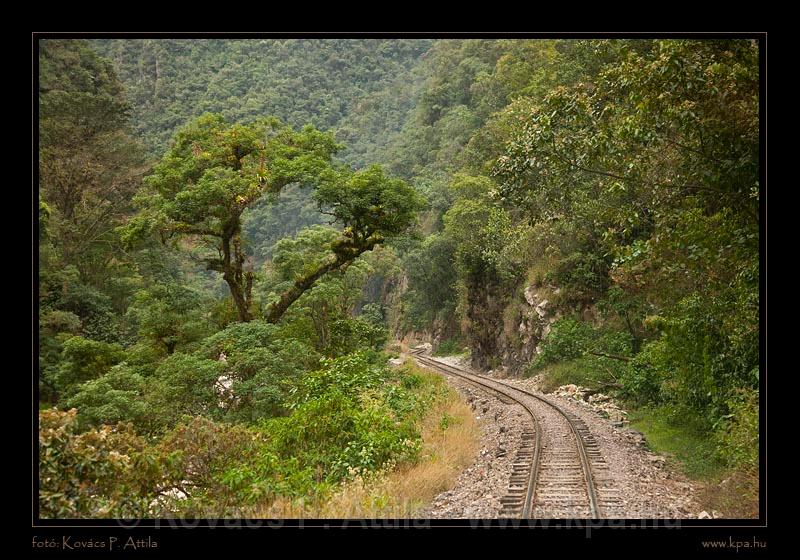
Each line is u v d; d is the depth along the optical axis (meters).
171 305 23.16
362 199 22.28
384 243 24.36
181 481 9.93
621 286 24.62
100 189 35.31
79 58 45.25
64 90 37.53
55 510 7.76
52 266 29.11
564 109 12.51
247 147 23.70
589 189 21.80
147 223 22.81
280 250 31.61
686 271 13.48
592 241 28.14
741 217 11.85
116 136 37.66
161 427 16.75
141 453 9.00
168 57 106.50
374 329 33.66
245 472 9.93
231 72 112.44
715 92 10.55
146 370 20.95
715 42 10.88
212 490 9.77
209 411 17.88
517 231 31.86
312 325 27.03
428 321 60.50
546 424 17.02
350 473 11.34
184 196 21.25
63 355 21.59
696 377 15.02
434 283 55.22
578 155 12.78
